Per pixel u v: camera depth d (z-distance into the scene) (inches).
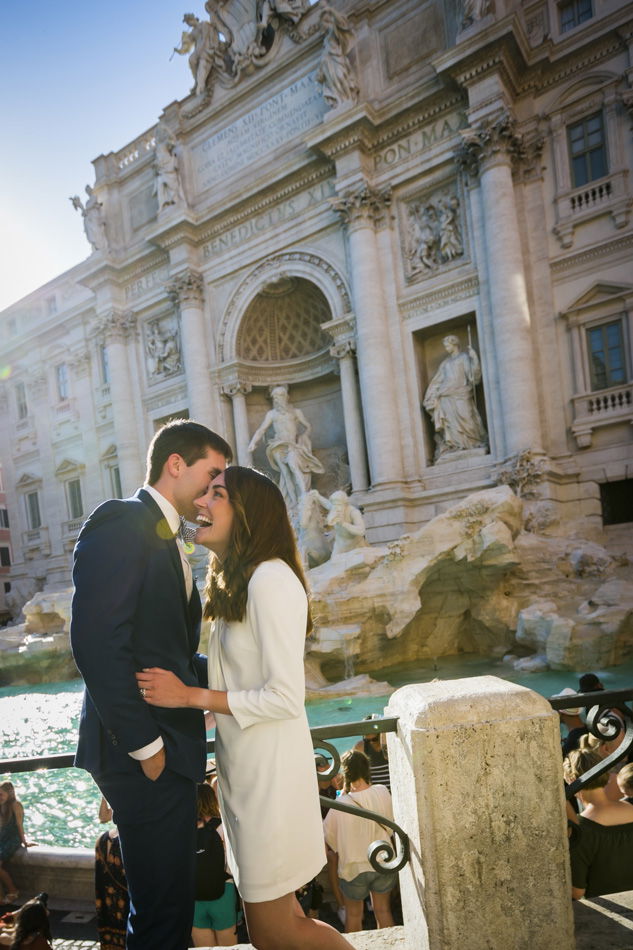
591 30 780.6
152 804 72.4
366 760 158.4
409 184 894.4
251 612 75.2
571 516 786.8
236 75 1069.8
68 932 168.7
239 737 75.9
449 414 860.0
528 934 79.9
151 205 1189.1
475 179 833.5
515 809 80.3
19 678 832.3
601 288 780.0
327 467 1090.1
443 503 837.2
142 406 1203.2
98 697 67.7
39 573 1455.5
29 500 1505.9
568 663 514.3
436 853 78.8
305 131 997.8
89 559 70.9
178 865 74.2
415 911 86.6
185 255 1088.8
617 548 753.0
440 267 868.6
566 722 222.1
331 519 676.7
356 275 903.1
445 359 888.9
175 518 83.1
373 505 869.2
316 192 978.1
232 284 1077.8
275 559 79.4
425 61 885.2
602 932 93.6
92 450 1323.8
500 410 804.6
